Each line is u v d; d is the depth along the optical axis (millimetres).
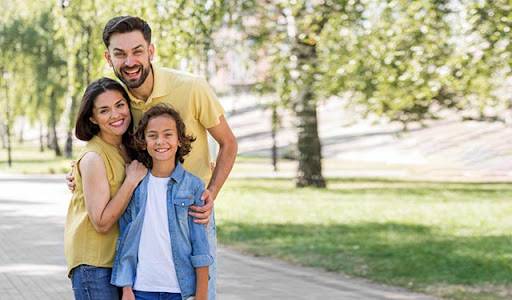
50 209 19469
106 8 18359
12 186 27766
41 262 11336
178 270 4422
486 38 15453
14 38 42719
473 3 15258
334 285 9414
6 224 16281
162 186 4441
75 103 38875
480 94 21625
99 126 4535
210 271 4762
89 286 4461
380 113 21172
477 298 8523
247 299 8578
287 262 11344
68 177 4676
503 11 15156
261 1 22219
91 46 20078
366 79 19500
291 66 21938
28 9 43438
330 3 18969
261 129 58469
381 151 44938
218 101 4836
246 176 33469
